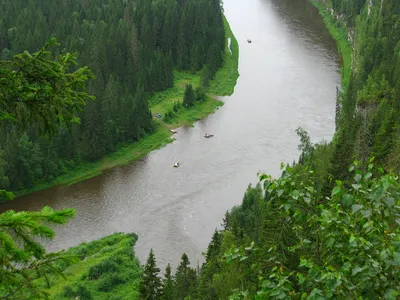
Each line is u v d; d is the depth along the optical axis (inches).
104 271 2568.9
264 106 4584.2
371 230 440.1
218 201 3289.9
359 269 410.6
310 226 484.7
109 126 3909.9
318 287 430.3
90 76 606.2
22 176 3417.8
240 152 3873.0
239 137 4089.6
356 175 454.9
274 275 449.1
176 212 3189.0
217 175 3582.7
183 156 3838.6
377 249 435.2
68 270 2551.7
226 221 2874.0
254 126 4254.4
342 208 475.5
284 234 1202.6
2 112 539.2
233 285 1641.2
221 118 4414.4
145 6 5625.0
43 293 489.1
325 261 475.2
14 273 474.0
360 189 450.9
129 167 3732.8
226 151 3892.7
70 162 3683.6
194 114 4461.1
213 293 1731.1
